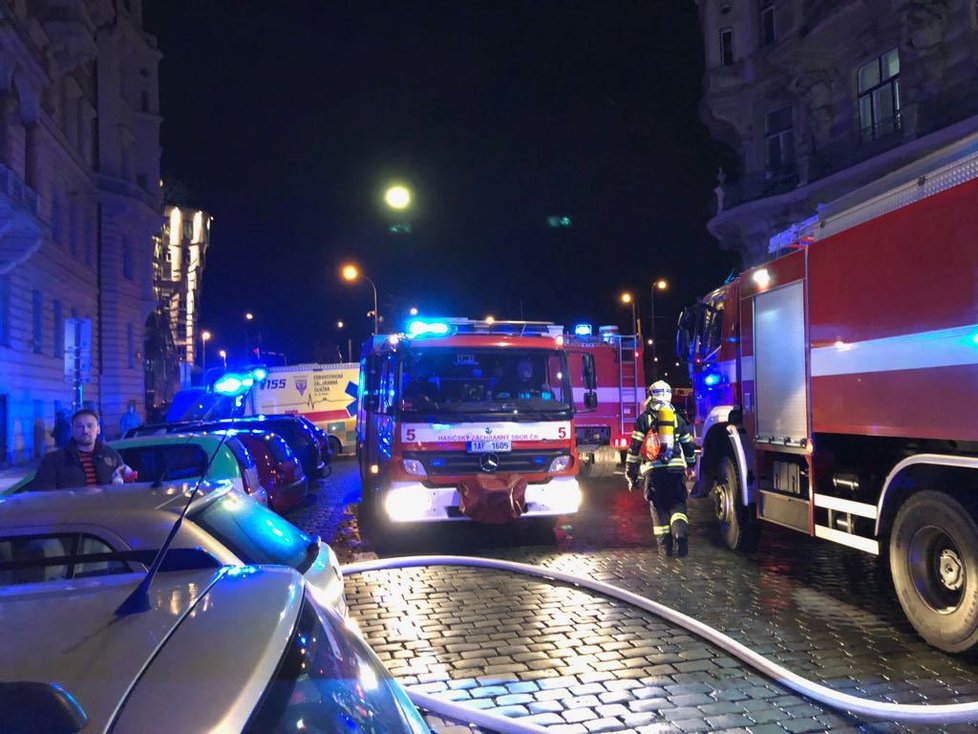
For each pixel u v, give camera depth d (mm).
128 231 37844
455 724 3908
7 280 23172
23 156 23750
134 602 1512
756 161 27391
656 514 7750
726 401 8039
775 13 26172
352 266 26422
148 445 7438
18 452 23859
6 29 19859
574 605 6105
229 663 1272
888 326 5273
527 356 8930
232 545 3348
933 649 4953
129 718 1095
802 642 5141
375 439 10156
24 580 3195
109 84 35781
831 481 6195
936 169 4852
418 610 6027
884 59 22000
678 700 4223
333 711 1442
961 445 4883
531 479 8578
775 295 6875
